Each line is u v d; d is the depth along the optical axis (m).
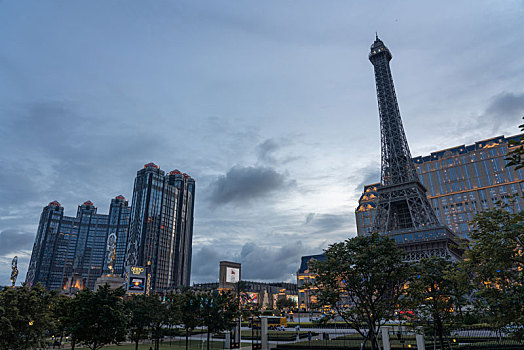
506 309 22.70
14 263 128.62
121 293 46.72
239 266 168.25
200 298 60.72
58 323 50.38
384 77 186.38
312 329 96.38
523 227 21.42
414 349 46.38
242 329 114.44
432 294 38.00
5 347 39.16
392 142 167.00
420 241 120.00
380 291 34.88
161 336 71.44
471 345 42.19
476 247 25.83
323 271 35.78
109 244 164.75
